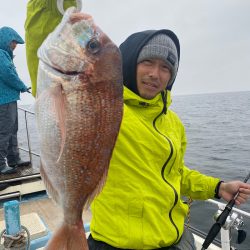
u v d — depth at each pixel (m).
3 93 4.55
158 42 1.93
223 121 33.66
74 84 1.43
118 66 1.51
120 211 1.79
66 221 1.45
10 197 4.43
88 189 1.49
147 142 1.88
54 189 1.47
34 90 1.71
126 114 1.89
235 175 10.69
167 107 2.12
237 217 2.62
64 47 1.44
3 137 4.63
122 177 1.80
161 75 1.97
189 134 23.39
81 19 1.47
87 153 1.47
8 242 2.53
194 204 6.67
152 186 1.83
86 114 1.45
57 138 1.44
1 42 4.52
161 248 1.90
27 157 7.95
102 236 1.80
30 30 1.69
